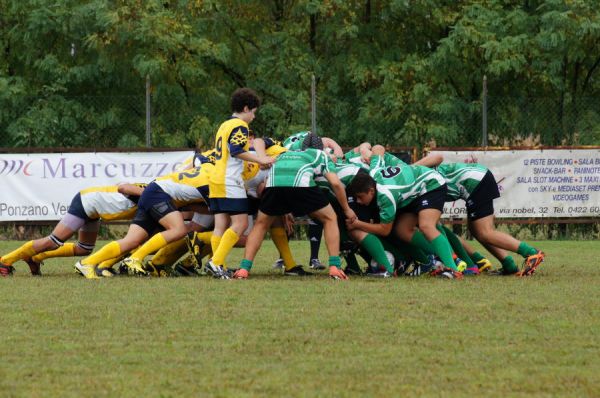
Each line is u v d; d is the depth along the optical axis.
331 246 25.70
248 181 27.14
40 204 45.00
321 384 13.35
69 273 28.20
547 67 54.06
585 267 30.59
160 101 54.38
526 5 56.91
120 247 26.44
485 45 52.91
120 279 25.56
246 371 14.14
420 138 52.88
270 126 55.03
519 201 45.72
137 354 15.29
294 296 21.64
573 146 45.72
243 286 23.66
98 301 20.89
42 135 53.50
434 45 58.94
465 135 53.47
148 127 45.97
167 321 18.23
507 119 52.50
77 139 54.28
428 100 53.69
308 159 25.42
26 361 14.83
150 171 44.81
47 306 20.17
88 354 15.30
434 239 26.05
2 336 16.77
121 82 56.78
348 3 57.69
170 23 54.66
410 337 16.58
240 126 25.58
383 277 26.30
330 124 55.41
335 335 16.77
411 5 56.59
